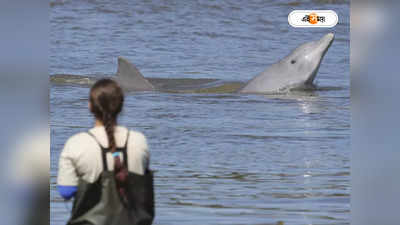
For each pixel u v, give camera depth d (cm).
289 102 5672
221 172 3469
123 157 2105
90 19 10194
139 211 2142
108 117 2105
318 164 3647
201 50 8625
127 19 10381
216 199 3033
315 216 2809
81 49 8325
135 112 5072
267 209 2881
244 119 4909
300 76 6200
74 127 4519
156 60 7912
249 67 7662
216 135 4325
